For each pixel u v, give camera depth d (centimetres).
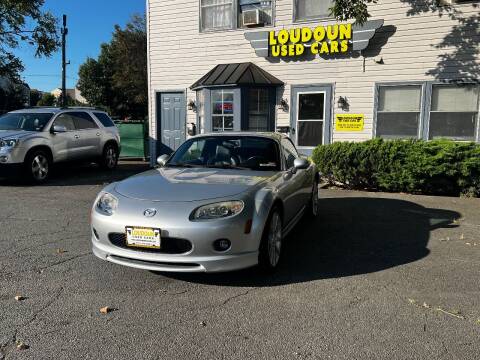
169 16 1312
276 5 1153
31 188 975
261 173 507
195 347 307
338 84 1101
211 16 1255
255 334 326
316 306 374
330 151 998
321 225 665
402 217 714
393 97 1053
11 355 295
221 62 1249
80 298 387
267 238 428
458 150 877
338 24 1077
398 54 1035
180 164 558
